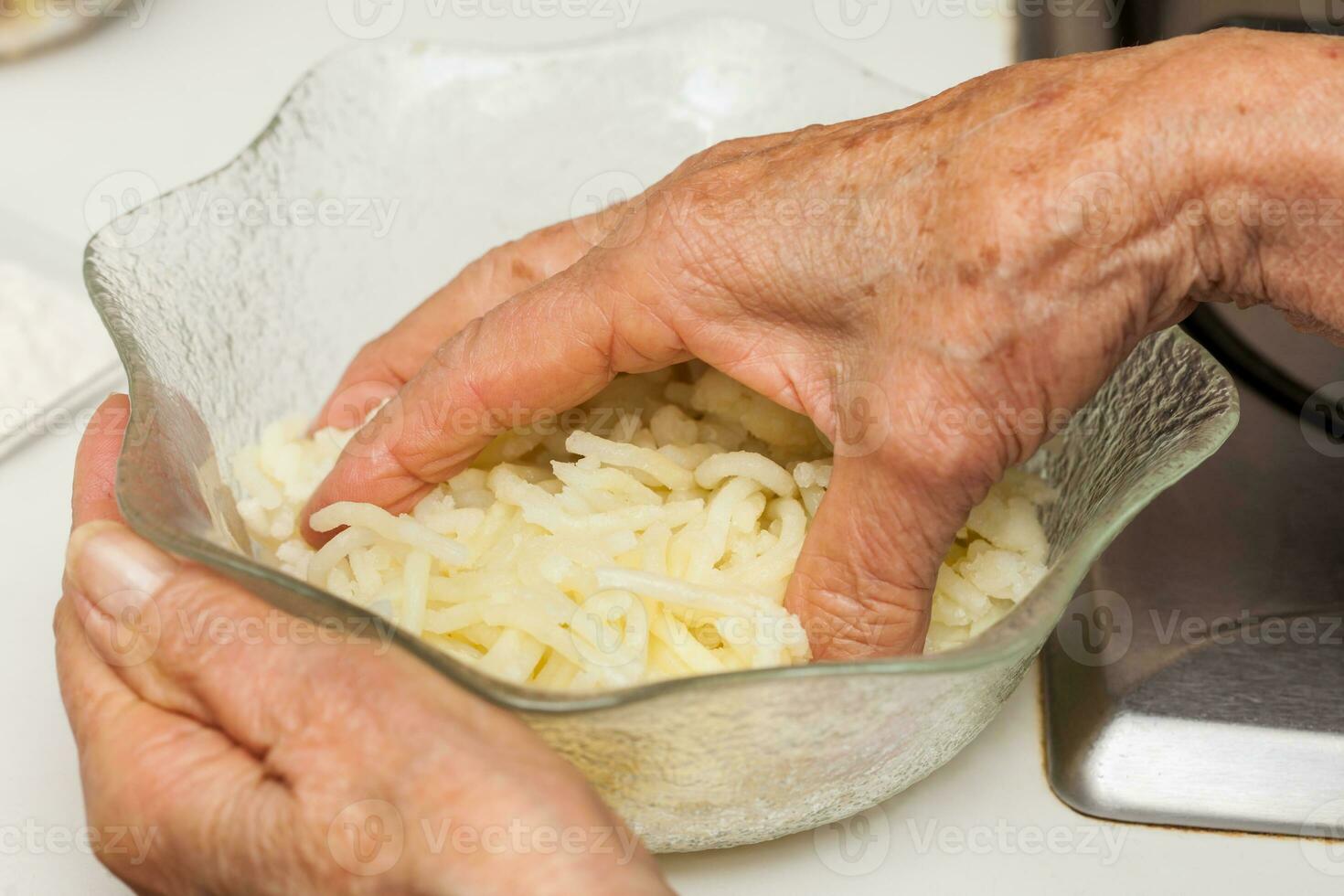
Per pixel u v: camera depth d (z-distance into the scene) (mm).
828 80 565
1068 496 481
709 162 462
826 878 457
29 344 572
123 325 457
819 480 462
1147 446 450
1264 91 405
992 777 479
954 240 407
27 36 685
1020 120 410
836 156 428
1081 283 406
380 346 511
